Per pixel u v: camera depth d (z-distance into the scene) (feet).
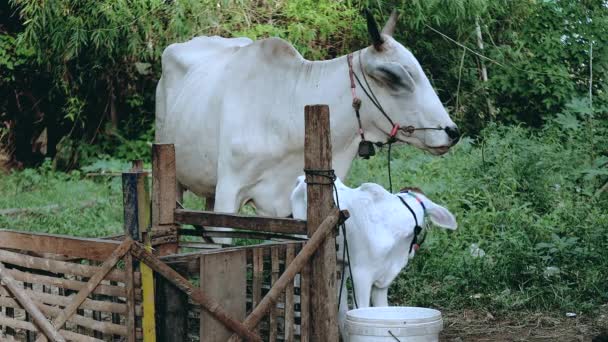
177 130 22.02
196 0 39.75
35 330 14.87
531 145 31.65
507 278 21.58
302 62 19.74
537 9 41.75
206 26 40.16
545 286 21.07
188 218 16.22
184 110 21.90
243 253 13.67
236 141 19.67
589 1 41.68
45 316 14.75
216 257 13.30
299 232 14.65
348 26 40.42
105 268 13.32
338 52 41.39
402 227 16.29
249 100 19.90
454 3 39.24
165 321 13.19
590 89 37.76
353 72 18.99
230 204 19.72
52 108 47.80
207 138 20.92
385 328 14.34
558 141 33.83
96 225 30.81
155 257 12.85
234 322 13.38
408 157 35.91
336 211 14.30
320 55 40.63
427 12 40.22
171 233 16.46
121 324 13.69
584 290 20.80
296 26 39.06
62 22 41.14
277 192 19.84
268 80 19.84
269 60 19.93
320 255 14.30
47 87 47.42
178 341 13.29
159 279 13.20
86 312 18.97
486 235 25.13
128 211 13.02
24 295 14.75
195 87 22.08
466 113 41.98
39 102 47.78
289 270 13.91
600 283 21.04
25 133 48.55
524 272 21.67
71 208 33.40
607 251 22.31
